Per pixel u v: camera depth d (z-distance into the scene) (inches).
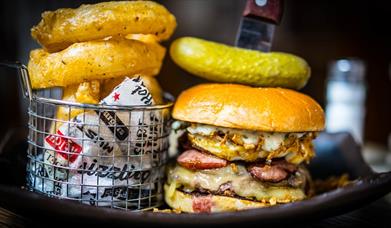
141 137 13.2
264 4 15.3
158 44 14.6
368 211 14.6
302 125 13.4
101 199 12.9
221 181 13.5
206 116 13.3
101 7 12.5
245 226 11.2
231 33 38.3
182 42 14.9
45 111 13.9
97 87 13.1
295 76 15.0
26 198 10.9
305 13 37.5
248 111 13.0
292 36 37.9
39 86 12.9
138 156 13.2
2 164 14.5
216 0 38.0
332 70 27.4
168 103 14.5
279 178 13.5
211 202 13.4
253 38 16.0
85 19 12.3
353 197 11.6
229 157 13.4
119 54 12.6
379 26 36.3
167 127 14.5
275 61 14.7
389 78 36.1
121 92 12.8
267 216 11.1
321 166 19.0
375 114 36.8
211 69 14.7
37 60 12.9
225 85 14.3
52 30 12.5
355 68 26.9
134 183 13.3
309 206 11.3
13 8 32.3
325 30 37.5
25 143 16.6
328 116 27.2
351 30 37.0
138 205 13.5
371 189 11.7
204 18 38.2
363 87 27.1
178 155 15.6
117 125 12.8
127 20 12.5
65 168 12.7
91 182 12.8
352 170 18.2
